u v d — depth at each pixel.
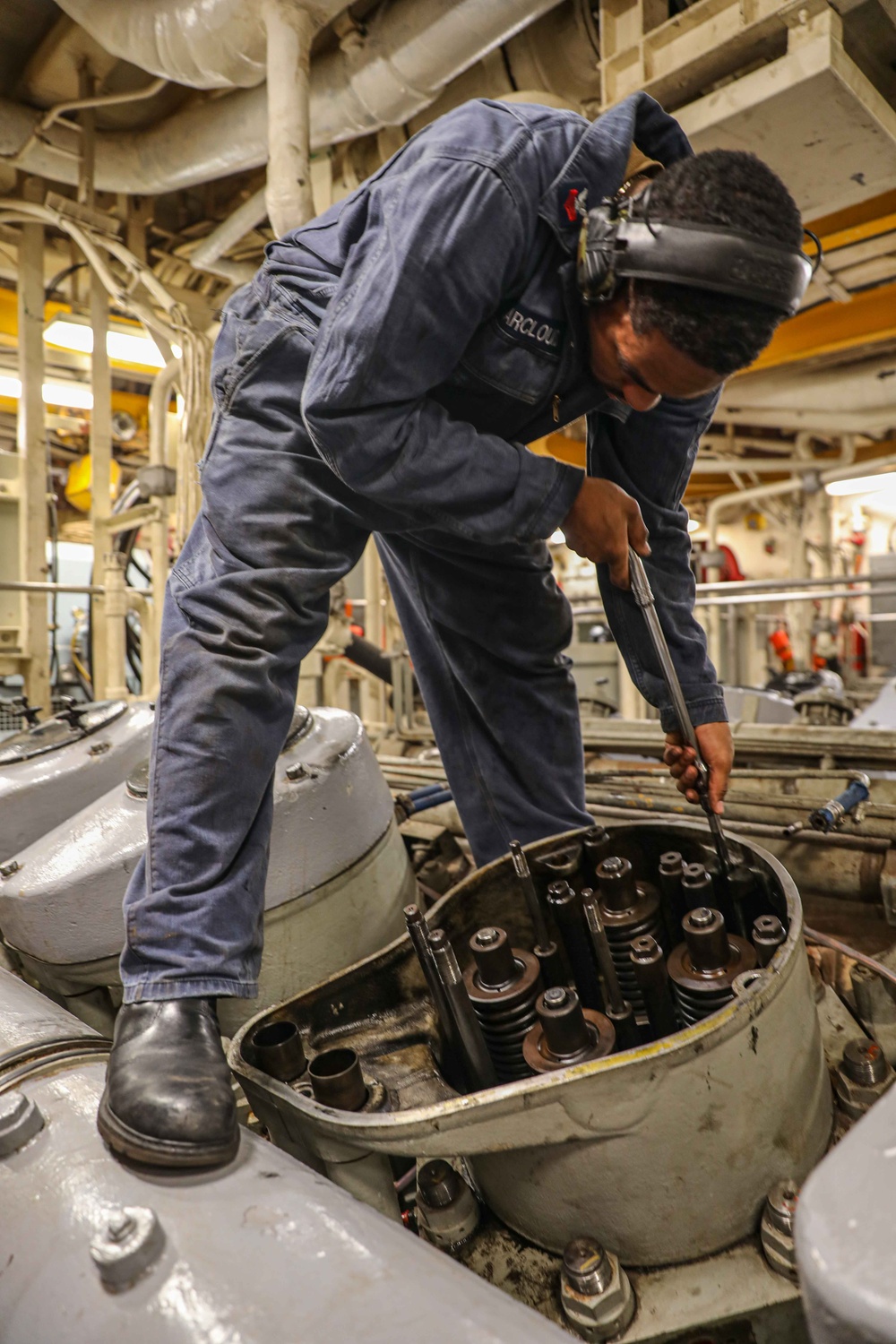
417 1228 0.83
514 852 0.84
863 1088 0.75
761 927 0.73
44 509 4.09
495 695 1.14
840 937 1.23
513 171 0.73
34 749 1.39
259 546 0.81
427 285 0.69
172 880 0.71
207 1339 0.42
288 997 0.96
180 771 0.73
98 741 1.38
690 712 1.03
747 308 0.67
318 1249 0.47
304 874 0.98
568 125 0.79
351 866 1.02
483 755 1.17
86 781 1.31
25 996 0.83
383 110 2.53
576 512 0.84
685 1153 0.63
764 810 1.34
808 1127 0.69
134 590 4.16
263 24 2.15
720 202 0.66
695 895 0.80
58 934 0.96
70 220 3.40
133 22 2.41
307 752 1.05
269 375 0.85
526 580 1.10
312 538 0.84
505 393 0.86
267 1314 0.43
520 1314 0.44
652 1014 0.74
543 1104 0.61
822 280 3.77
